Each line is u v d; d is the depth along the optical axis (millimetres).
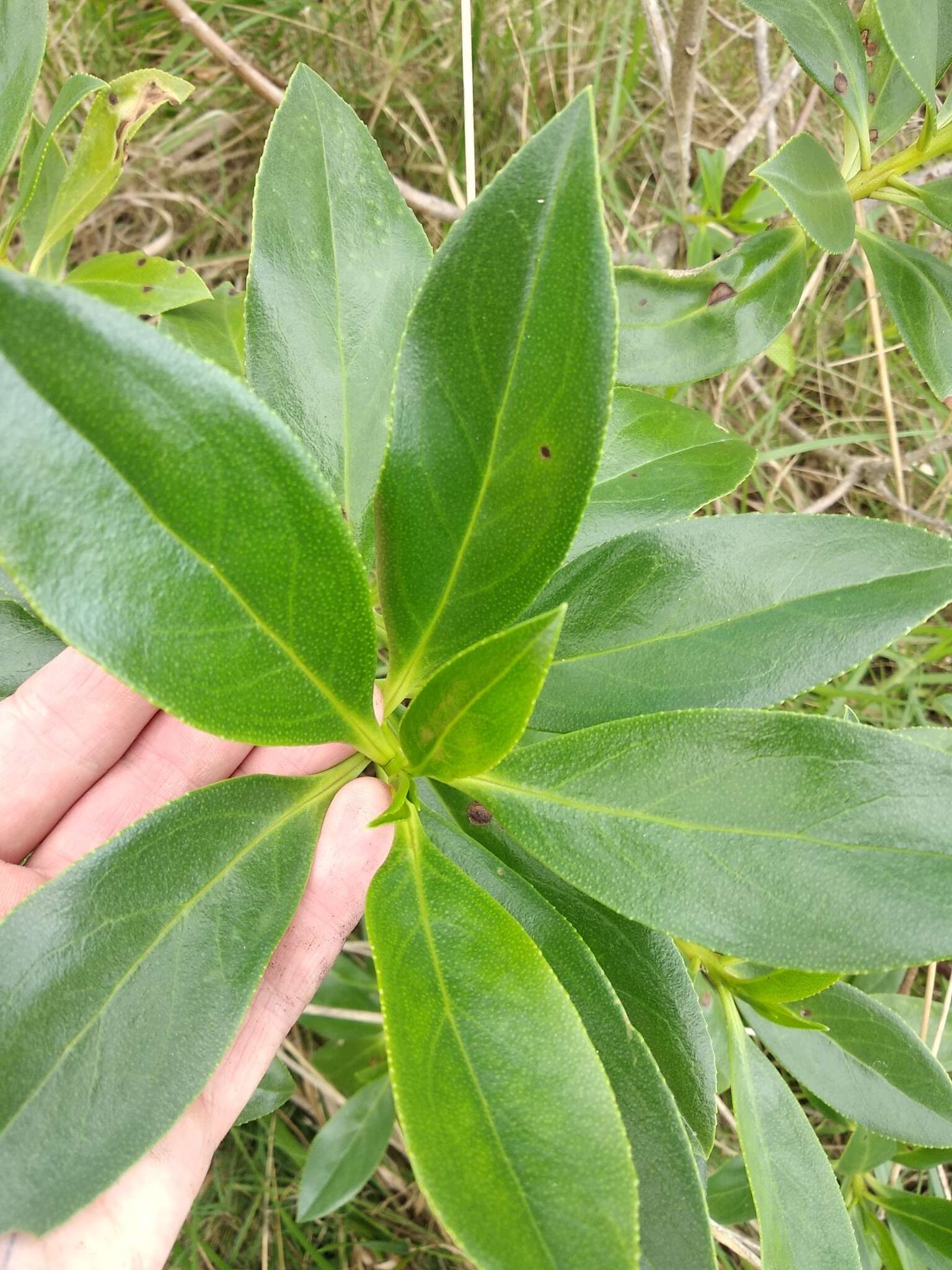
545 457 185
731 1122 379
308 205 233
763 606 211
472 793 201
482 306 182
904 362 510
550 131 174
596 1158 161
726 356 282
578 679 216
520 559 194
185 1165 225
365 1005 392
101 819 277
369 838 225
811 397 528
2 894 259
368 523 234
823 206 247
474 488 192
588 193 171
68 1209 166
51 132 278
